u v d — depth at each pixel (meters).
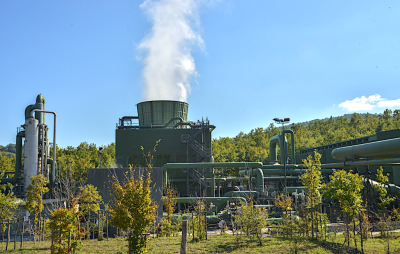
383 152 26.19
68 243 15.71
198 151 60.72
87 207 28.20
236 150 156.12
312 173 26.27
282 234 27.62
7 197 29.91
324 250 19.39
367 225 26.00
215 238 25.86
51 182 50.22
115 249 20.12
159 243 22.48
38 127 50.16
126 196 15.64
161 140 62.41
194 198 42.19
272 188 59.31
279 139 65.75
